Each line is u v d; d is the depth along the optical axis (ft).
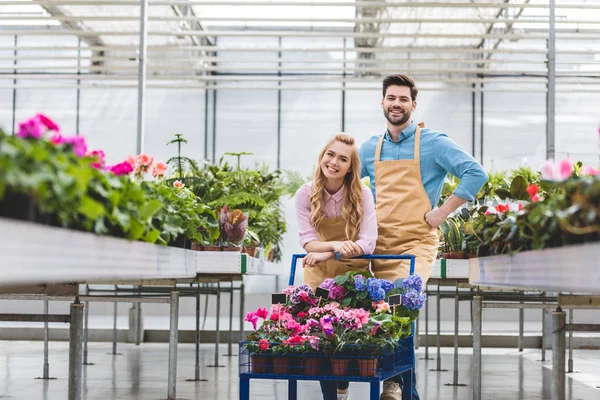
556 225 7.77
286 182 49.19
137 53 45.47
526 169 30.27
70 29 42.01
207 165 26.09
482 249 11.75
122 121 52.24
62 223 6.45
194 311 49.49
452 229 17.43
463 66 50.19
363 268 13.15
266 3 37.32
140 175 15.49
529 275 8.30
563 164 8.23
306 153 52.65
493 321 47.67
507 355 27.61
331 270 13.01
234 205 22.97
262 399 16.55
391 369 10.67
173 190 14.87
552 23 30.58
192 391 17.65
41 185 5.83
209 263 15.28
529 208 9.19
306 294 11.54
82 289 49.03
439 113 51.67
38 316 10.31
